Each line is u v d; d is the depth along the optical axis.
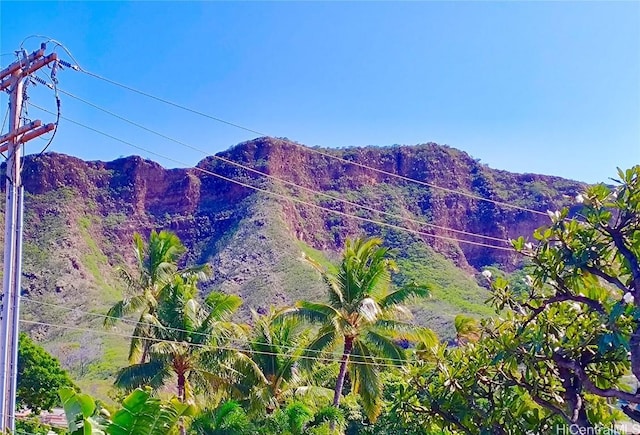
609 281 12.02
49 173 130.75
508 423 13.88
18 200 16.09
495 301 13.73
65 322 88.75
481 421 14.42
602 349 11.11
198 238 136.88
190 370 29.00
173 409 11.42
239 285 105.81
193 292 31.72
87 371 66.75
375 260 27.81
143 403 11.14
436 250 140.62
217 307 29.72
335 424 27.08
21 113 16.52
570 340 12.59
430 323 78.81
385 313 27.19
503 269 141.50
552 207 149.62
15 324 15.37
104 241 129.75
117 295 105.06
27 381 42.50
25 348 43.31
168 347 27.33
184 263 131.25
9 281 15.48
